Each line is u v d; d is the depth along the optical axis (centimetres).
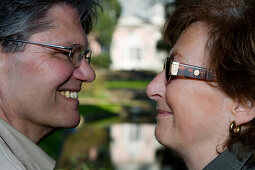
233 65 144
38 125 187
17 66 176
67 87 192
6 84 179
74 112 196
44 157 188
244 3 149
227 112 152
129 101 2912
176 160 833
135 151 1266
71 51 185
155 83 175
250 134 148
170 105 162
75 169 895
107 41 3244
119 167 1027
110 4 3484
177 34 172
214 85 152
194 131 158
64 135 1460
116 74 4228
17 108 181
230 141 151
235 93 145
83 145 1320
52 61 179
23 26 172
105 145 1351
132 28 4600
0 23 172
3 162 154
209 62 152
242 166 147
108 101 2802
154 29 4541
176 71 158
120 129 1778
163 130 169
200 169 162
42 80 177
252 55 141
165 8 930
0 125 169
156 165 1030
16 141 171
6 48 175
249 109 148
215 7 153
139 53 4625
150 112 2384
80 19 196
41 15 175
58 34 180
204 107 154
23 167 162
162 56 1072
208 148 158
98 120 2073
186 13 163
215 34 150
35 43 175
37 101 179
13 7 171
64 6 185
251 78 141
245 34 143
